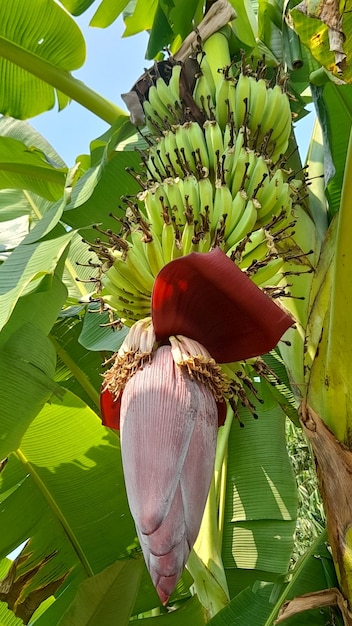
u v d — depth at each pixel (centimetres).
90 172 83
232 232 55
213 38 74
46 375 73
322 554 79
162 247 54
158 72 74
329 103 80
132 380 46
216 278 45
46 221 76
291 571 85
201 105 66
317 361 61
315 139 82
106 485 89
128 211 59
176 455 43
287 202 60
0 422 69
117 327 57
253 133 64
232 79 66
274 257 52
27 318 75
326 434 59
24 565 87
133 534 89
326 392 59
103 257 55
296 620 73
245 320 48
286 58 86
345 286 56
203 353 46
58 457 89
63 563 89
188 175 57
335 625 72
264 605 84
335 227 67
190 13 83
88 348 89
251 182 58
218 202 55
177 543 41
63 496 89
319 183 76
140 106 76
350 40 56
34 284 65
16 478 89
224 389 47
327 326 62
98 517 89
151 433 43
